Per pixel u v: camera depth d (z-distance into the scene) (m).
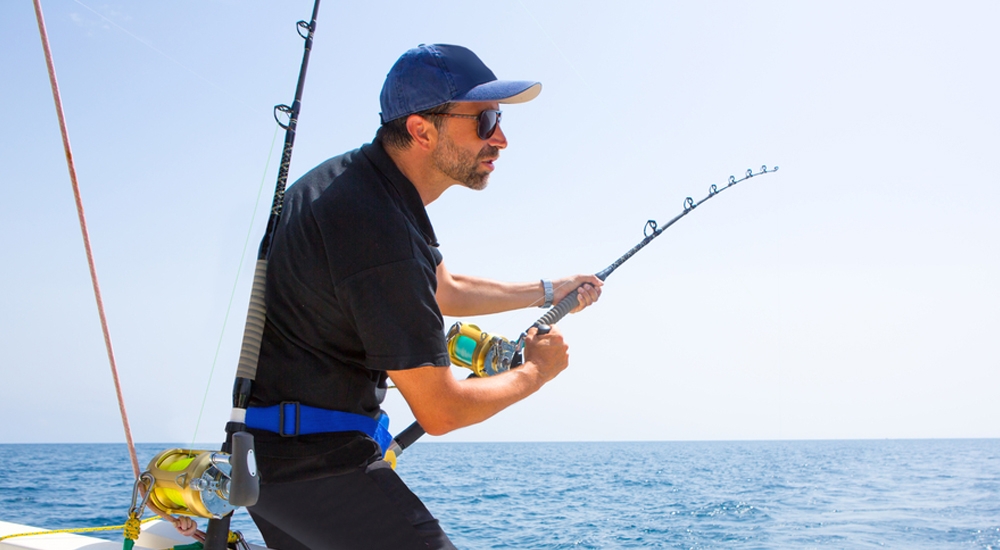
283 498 1.42
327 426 1.42
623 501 12.24
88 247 1.39
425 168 1.58
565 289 2.40
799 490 14.95
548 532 8.25
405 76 1.52
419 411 1.44
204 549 1.23
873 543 7.54
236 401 1.28
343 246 1.38
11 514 9.95
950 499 12.56
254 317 1.33
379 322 1.36
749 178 3.24
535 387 1.64
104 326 1.40
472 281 2.21
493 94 1.52
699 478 19.12
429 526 1.43
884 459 33.06
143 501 1.25
